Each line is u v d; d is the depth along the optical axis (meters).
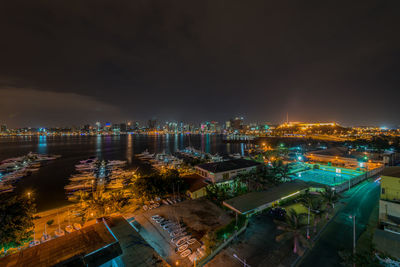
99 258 24.88
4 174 106.12
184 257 28.94
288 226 32.91
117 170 115.94
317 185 55.00
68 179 96.38
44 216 51.28
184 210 42.69
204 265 27.59
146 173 109.12
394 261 23.23
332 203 44.00
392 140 181.62
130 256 26.64
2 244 29.44
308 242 32.00
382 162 86.69
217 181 57.97
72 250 25.62
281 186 53.00
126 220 36.56
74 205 59.56
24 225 32.09
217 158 142.25
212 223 37.44
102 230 30.67
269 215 41.00
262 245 31.70
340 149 111.62
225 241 31.78
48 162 142.12
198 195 54.28
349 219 39.56
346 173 77.69
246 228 36.66
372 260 24.17
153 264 25.23
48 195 73.31
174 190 55.50
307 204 38.94
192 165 94.38
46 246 26.56
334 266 27.03
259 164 69.19
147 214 41.34
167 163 133.38
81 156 169.75
